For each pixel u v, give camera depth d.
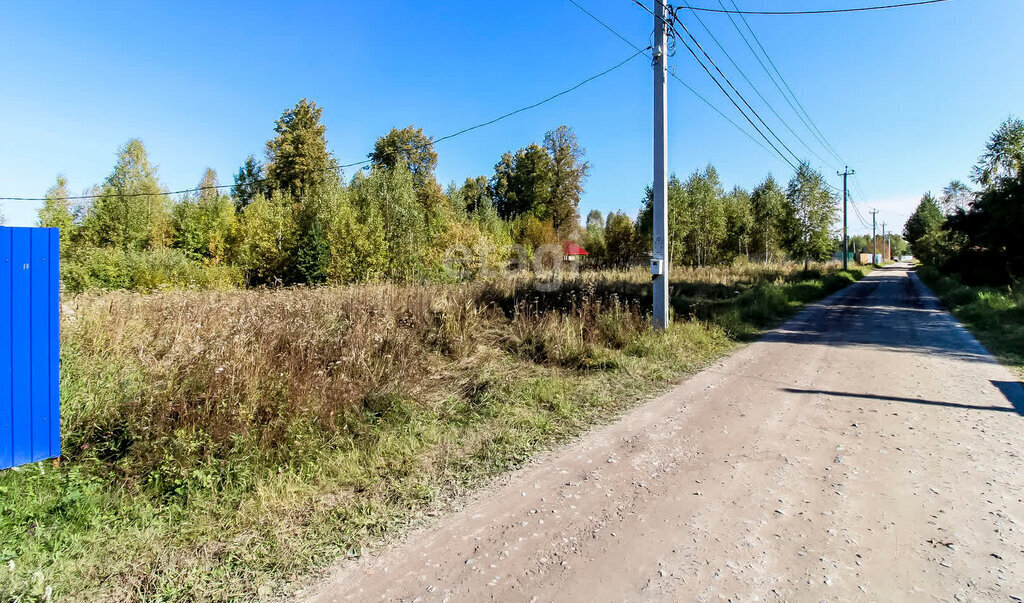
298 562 2.87
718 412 5.58
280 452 4.02
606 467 4.14
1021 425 5.00
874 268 66.31
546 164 51.25
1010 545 2.88
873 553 2.83
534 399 5.98
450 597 2.52
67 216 27.14
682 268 28.98
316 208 24.22
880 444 4.53
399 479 3.93
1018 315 12.37
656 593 2.51
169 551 2.96
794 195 29.56
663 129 9.86
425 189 34.69
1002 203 20.95
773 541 2.97
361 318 7.93
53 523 3.12
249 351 5.41
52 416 3.29
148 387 4.42
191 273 20.69
